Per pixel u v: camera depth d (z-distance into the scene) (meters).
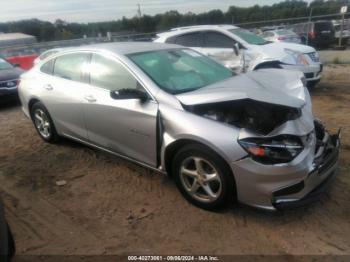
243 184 3.09
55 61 5.05
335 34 20.14
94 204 3.75
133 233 3.24
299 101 3.35
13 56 17.11
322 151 3.39
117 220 3.45
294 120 3.24
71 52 4.78
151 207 3.63
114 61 4.10
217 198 3.30
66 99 4.64
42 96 5.09
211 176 3.29
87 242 3.15
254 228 3.21
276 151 3.01
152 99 3.65
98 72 4.29
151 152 3.74
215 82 4.09
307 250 2.92
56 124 5.10
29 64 16.80
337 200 3.58
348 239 3.03
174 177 3.64
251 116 3.51
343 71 11.10
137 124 3.76
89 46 4.62
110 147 4.29
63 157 4.99
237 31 8.55
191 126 3.28
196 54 4.75
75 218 3.52
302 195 3.12
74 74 4.65
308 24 18.94
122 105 3.86
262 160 3.00
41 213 3.64
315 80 8.09
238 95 3.31
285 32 19.03
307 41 19.06
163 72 3.97
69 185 4.18
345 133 5.32
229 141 3.07
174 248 3.02
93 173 4.46
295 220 3.30
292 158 3.03
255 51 7.85
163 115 3.51
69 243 3.15
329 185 3.51
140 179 4.23
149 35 20.80
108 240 3.16
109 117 4.06
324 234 3.10
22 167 4.74
